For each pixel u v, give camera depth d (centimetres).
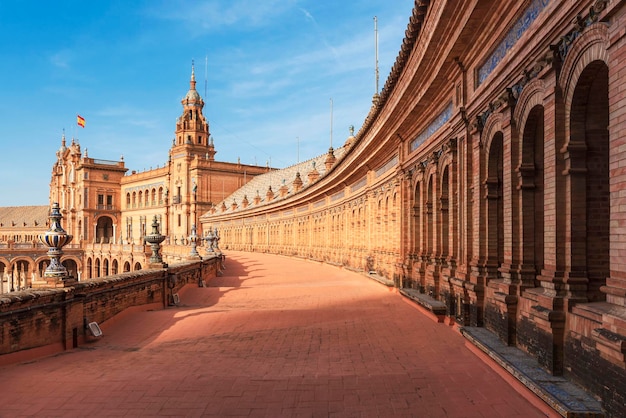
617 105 545
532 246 865
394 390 741
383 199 2400
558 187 707
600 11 591
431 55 1238
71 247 8619
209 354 995
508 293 872
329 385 768
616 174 550
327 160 4312
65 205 10981
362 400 702
